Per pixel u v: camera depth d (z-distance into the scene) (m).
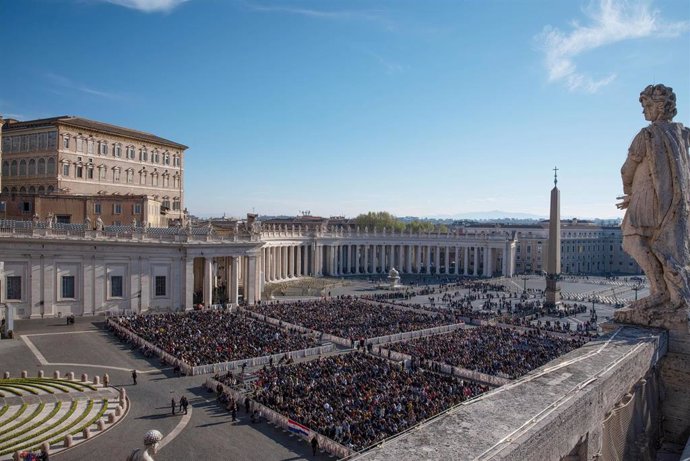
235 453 34.78
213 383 47.22
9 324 64.44
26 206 88.56
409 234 167.75
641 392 14.89
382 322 77.19
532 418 10.27
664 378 16.61
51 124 105.75
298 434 37.50
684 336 16.30
